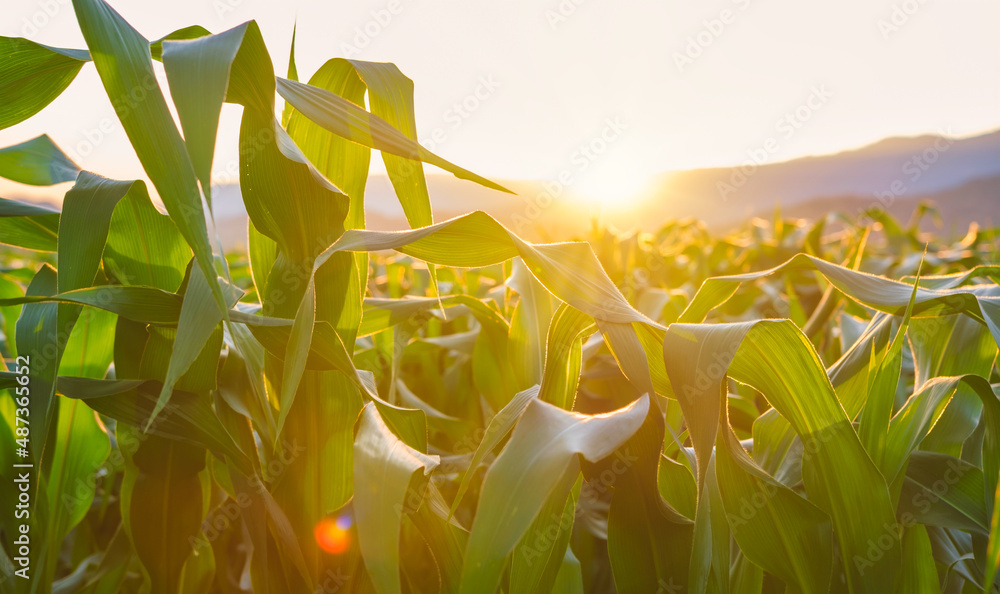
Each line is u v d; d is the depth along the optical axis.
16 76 0.67
